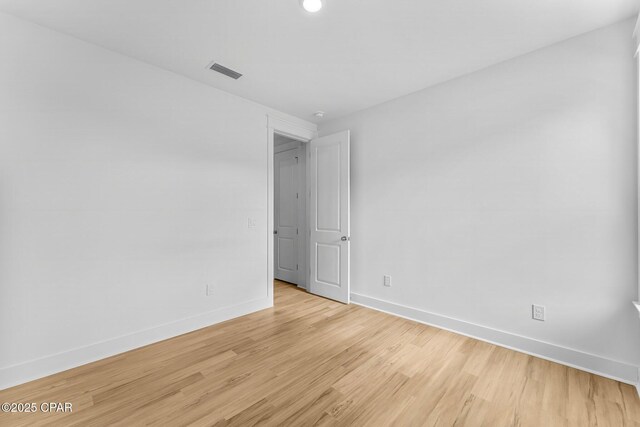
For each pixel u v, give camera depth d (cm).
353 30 198
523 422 149
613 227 190
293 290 409
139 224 233
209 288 277
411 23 190
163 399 166
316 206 381
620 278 188
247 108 311
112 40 208
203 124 275
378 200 323
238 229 302
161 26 193
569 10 177
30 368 183
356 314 308
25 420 148
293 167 448
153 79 242
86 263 207
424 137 285
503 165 234
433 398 168
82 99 206
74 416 151
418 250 288
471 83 253
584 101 199
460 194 259
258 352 222
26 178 184
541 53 217
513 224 229
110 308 218
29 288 185
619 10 176
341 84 277
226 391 173
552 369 198
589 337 197
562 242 207
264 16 183
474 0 169
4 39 178
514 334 228
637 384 176
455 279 262
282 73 256
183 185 260
